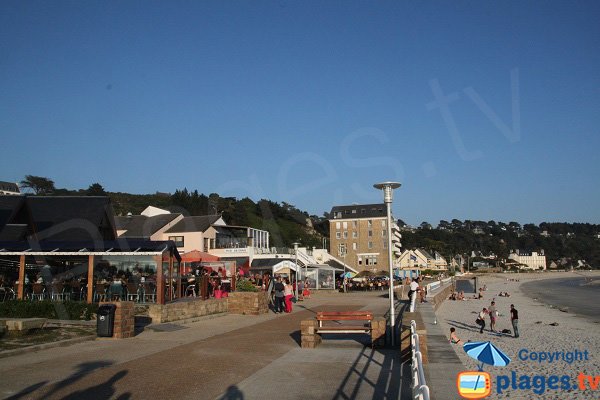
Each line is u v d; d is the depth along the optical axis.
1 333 15.40
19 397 8.87
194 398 8.97
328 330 14.88
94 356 12.98
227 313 26.02
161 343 15.46
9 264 26.67
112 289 23.52
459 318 33.78
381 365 12.13
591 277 170.75
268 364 12.23
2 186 116.81
